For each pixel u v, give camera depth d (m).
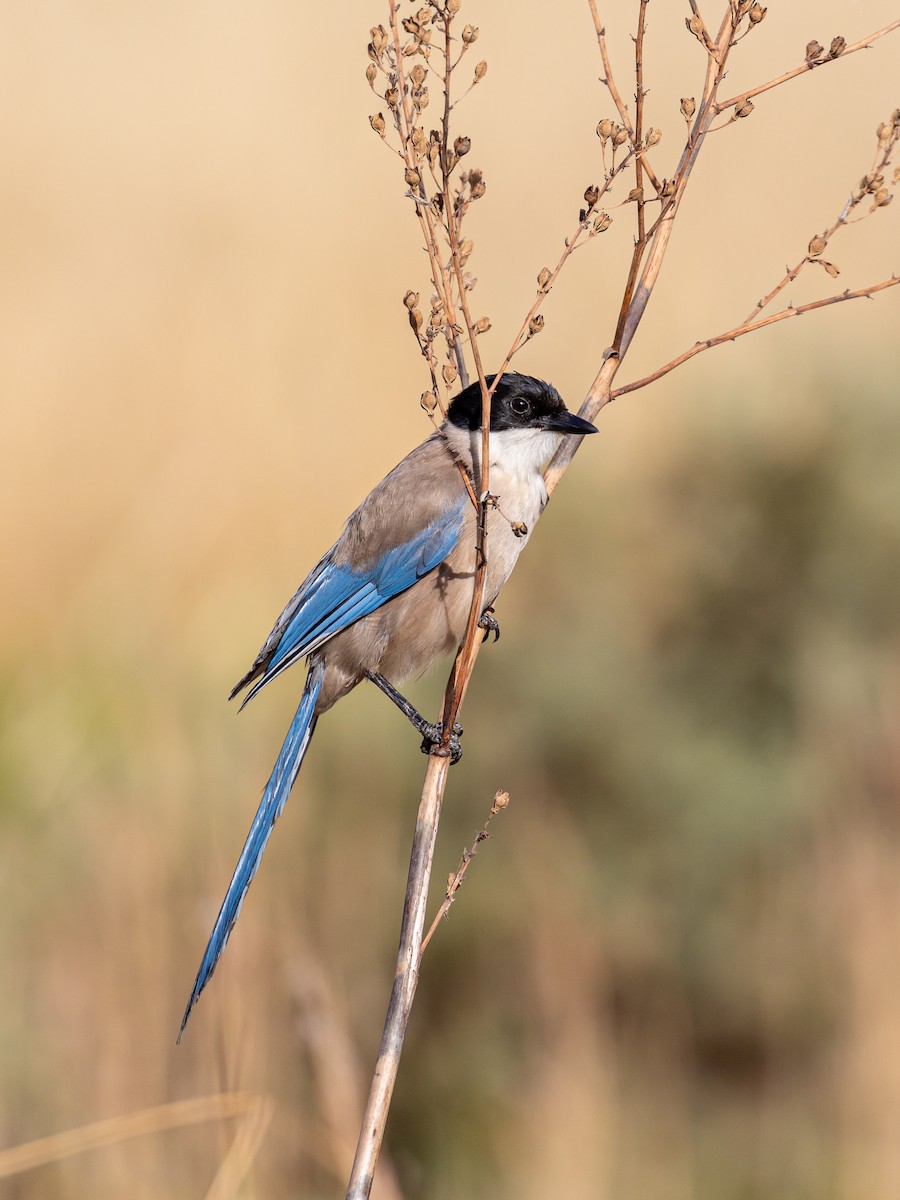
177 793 11.78
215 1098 8.13
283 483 16.31
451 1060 11.28
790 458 13.42
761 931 11.76
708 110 6.36
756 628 13.05
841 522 13.03
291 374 17.42
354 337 17.78
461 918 11.74
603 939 11.79
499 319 18.08
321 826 11.98
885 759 12.12
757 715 12.77
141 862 11.09
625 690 12.63
